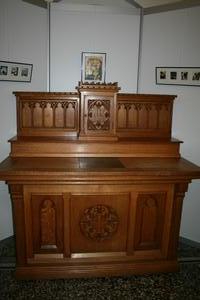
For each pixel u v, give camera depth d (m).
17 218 1.79
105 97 2.05
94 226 1.88
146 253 1.96
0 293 1.77
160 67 2.41
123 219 1.90
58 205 1.83
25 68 2.31
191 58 2.32
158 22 2.38
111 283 1.89
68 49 2.43
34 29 2.31
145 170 1.72
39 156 2.03
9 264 2.05
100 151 2.08
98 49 2.46
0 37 2.12
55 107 2.20
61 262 1.89
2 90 2.24
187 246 2.45
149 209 1.90
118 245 1.94
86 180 1.72
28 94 2.14
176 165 1.88
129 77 2.51
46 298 1.73
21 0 2.20
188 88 2.37
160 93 2.46
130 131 2.29
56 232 1.87
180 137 2.46
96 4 2.41
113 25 2.43
